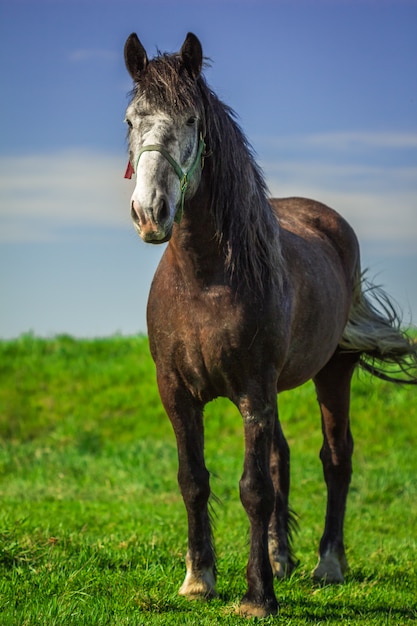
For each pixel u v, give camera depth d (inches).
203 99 277.7
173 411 301.0
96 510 498.9
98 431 781.3
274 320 287.3
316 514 517.3
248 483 285.3
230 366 284.8
